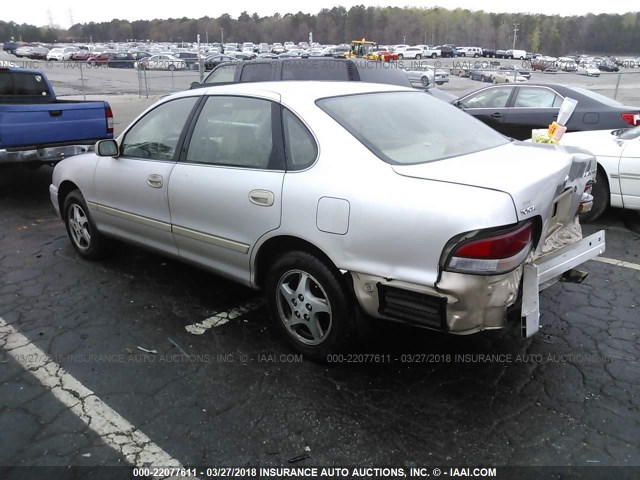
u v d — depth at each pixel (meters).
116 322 3.95
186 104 4.04
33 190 8.11
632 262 5.02
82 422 2.88
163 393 3.12
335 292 3.12
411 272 2.77
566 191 3.23
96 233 4.90
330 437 2.76
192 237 3.86
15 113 6.75
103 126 7.75
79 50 68.12
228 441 2.74
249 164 3.48
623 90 22.95
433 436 2.76
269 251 3.48
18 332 3.80
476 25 128.50
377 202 2.85
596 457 2.60
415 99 3.88
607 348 3.54
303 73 8.91
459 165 3.00
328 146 3.14
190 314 4.07
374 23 129.00
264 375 3.28
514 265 2.66
